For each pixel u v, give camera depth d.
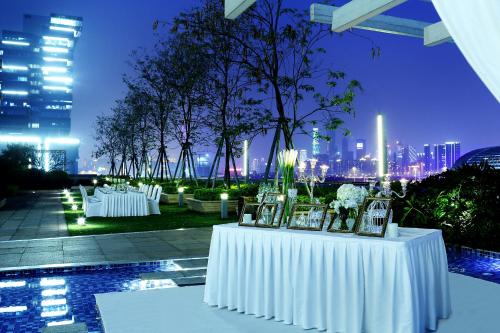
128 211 14.57
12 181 32.91
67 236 10.05
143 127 28.50
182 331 4.34
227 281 4.98
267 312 4.63
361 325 4.07
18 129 88.56
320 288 4.28
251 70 12.73
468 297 5.36
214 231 5.12
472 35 2.21
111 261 7.18
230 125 16.20
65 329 4.41
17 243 8.96
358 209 4.46
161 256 7.64
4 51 93.19
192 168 22.09
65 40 98.00
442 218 8.61
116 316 4.76
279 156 5.29
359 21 5.13
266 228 4.80
